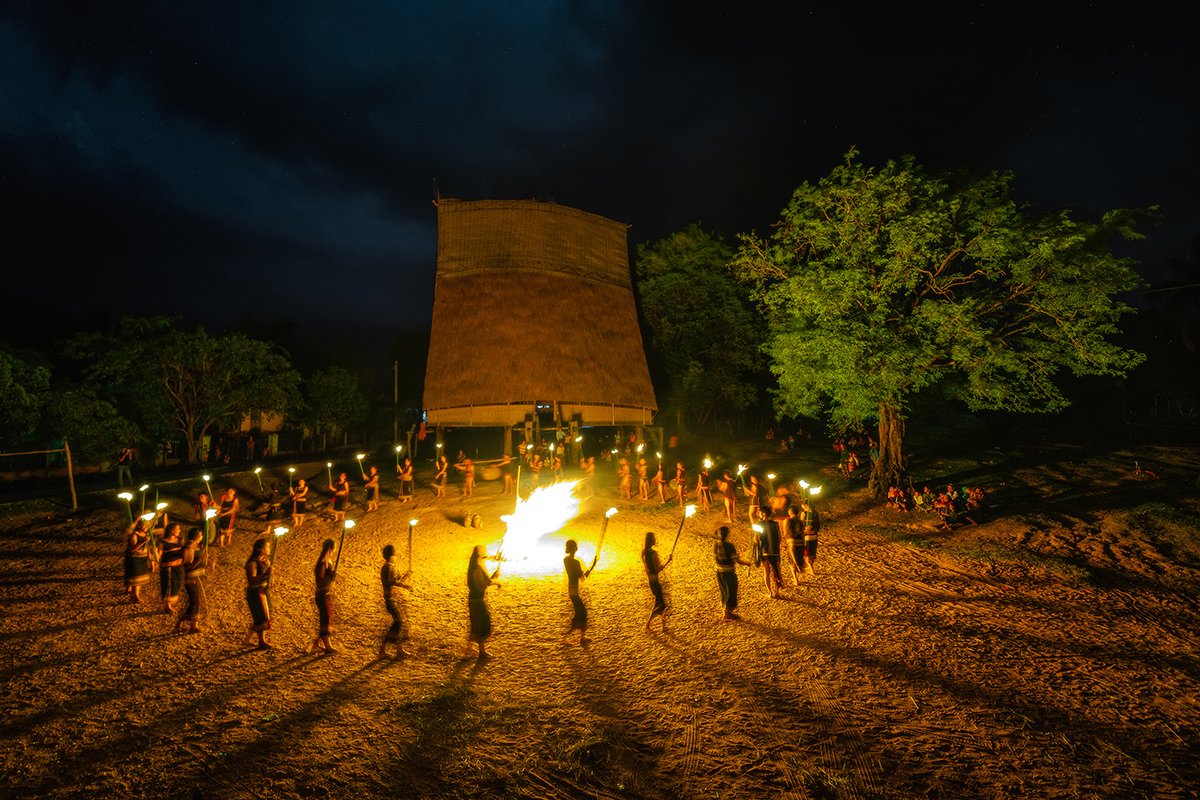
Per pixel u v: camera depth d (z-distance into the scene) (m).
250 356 39.22
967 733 7.96
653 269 45.50
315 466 35.66
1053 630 12.07
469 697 9.00
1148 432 42.12
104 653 10.39
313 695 8.97
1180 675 10.03
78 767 7.05
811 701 8.82
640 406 39.75
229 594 13.74
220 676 9.56
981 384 22.53
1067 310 21.98
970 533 20.66
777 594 13.89
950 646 10.95
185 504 24.84
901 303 25.00
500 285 38.69
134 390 35.41
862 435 36.91
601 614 12.72
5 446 26.92
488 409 36.97
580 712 8.56
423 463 36.81
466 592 14.25
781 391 26.27
